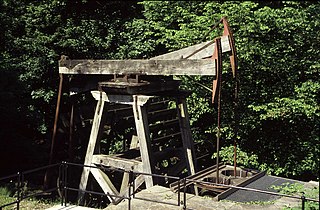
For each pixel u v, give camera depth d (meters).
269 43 12.09
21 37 12.92
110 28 13.55
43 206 8.16
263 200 7.10
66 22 13.27
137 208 6.91
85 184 9.47
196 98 12.44
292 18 12.01
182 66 7.89
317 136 12.68
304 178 13.51
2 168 11.87
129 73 8.56
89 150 9.35
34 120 11.76
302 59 12.11
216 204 6.94
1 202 8.30
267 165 12.73
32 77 12.10
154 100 11.49
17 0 13.11
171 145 11.78
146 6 14.24
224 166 9.03
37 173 11.98
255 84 12.47
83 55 13.11
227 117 12.52
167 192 7.65
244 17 11.77
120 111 10.27
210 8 12.79
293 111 11.57
